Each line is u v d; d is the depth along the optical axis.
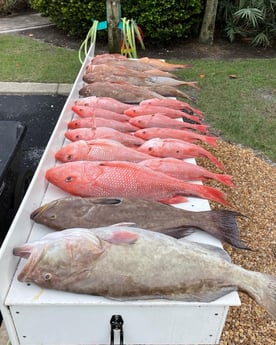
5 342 2.23
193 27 7.72
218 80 5.96
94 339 1.86
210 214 2.08
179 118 3.28
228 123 4.72
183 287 1.74
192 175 2.49
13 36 7.86
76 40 7.70
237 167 3.86
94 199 2.10
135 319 1.78
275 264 2.80
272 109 5.12
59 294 1.71
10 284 1.74
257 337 2.33
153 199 2.27
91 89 3.49
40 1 7.39
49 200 2.25
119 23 5.21
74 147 2.54
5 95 5.50
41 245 1.73
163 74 4.08
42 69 6.29
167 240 1.82
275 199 3.45
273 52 7.39
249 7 7.12
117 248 1.74
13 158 2.63
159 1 6.84
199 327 1.83
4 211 2.65
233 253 2.86
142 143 2.80
